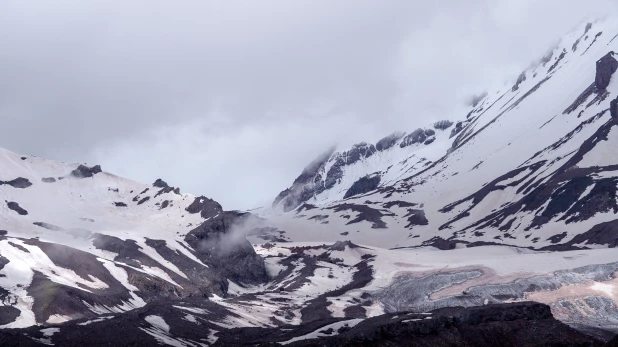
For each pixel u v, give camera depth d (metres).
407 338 138.50
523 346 142.75
